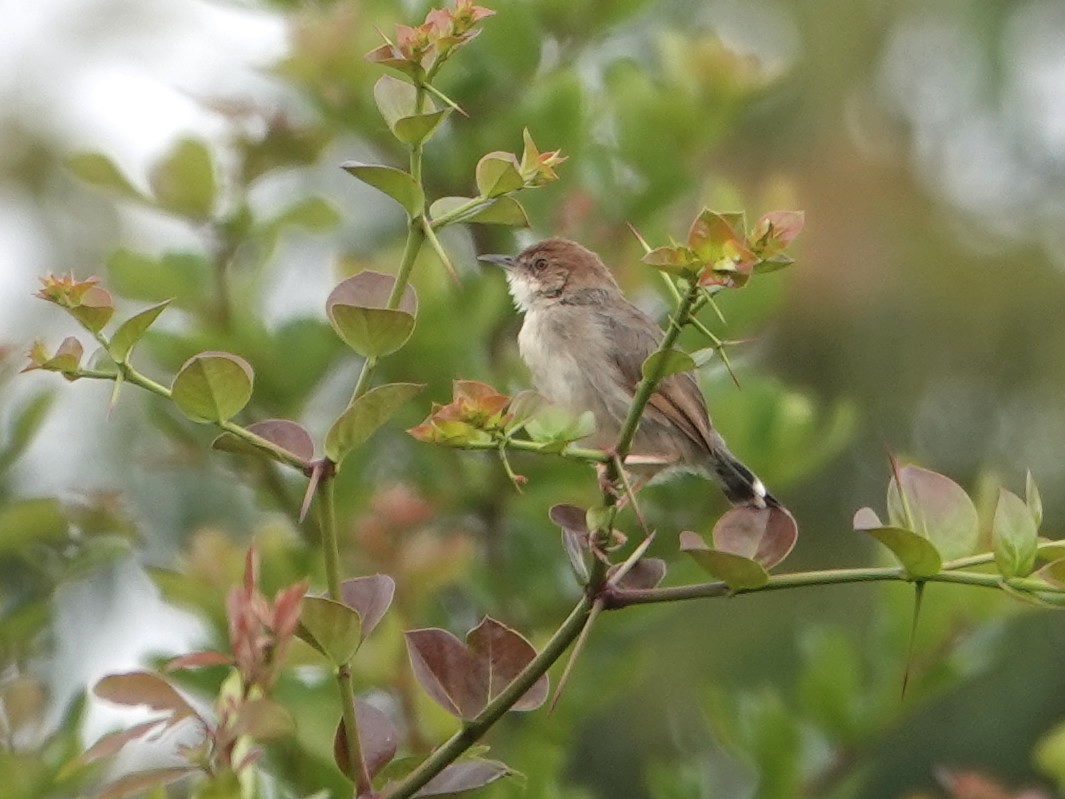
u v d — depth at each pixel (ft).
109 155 34.76
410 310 19.92
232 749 16.07
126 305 36.09
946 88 58.18
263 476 34.40
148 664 31.09
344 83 36.19
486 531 35.86
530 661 19.83
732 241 17.93
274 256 36.81
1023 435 56.34
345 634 18.48
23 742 26.32
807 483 55.47
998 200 59.62
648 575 20.92
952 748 52.70
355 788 18.76
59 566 30.99
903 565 19.07
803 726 33.96
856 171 55.72
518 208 19.08
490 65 37.68
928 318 56.24
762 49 57.41
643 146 37.96
